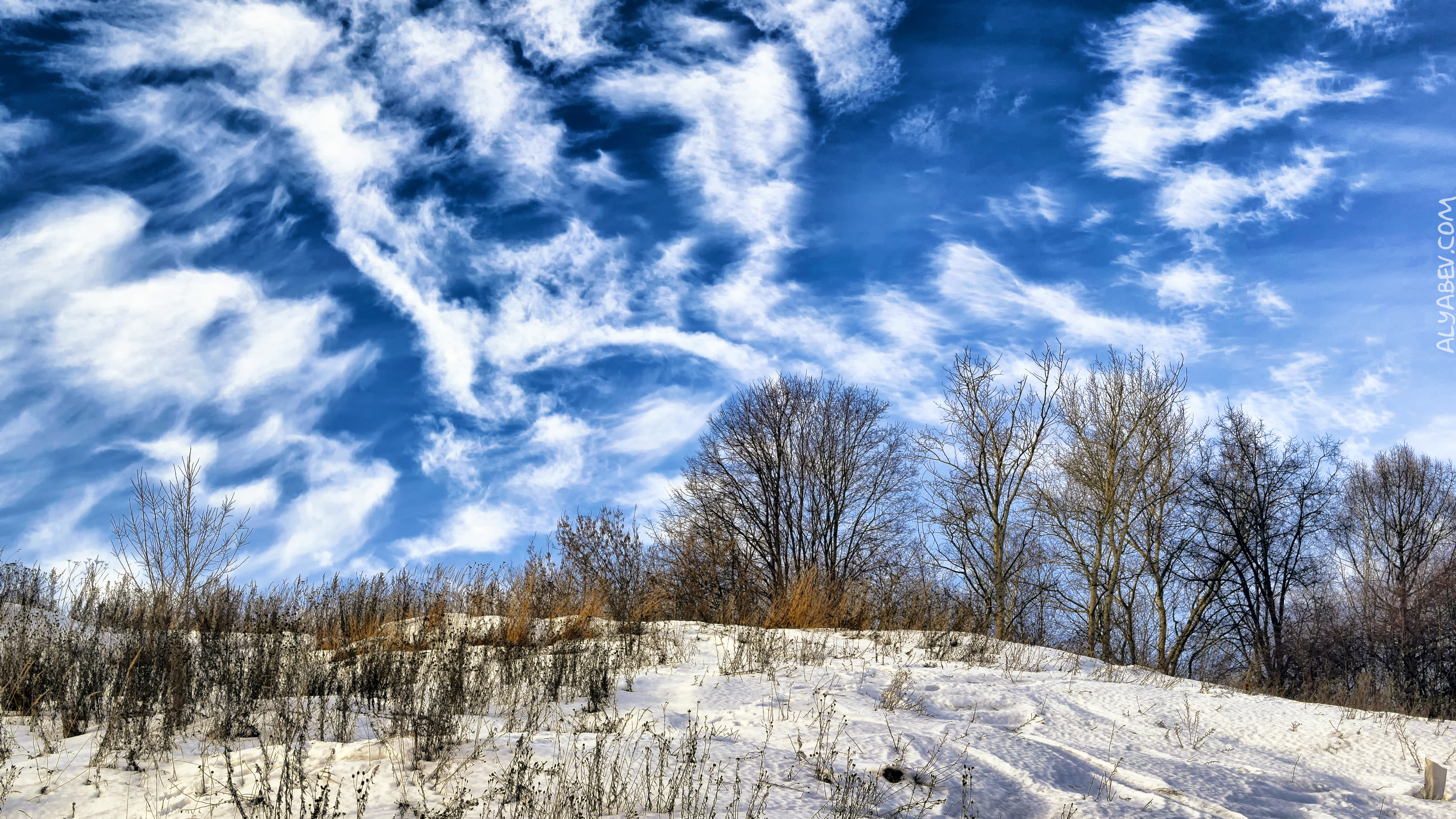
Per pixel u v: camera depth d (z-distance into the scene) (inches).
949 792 237.5
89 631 462.9
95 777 234.4
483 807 199.0
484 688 343.0
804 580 701.9
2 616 454.9
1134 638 1115.9
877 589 722.8
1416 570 1087.0
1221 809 246.4
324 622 510.0
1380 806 268.4
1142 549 1099.9
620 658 420.8
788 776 237.8
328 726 291.4
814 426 1368.1
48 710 321.4
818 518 1331.2
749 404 1386.6
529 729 280.1
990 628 658.8
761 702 340.2
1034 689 402.0
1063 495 1146.0
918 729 301.4
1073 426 1142.3
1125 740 324.8
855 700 352.5
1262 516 1107.9
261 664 345.1
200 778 228.4
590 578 666.8
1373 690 560.7
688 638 544.4
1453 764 314.8
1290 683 994.7
